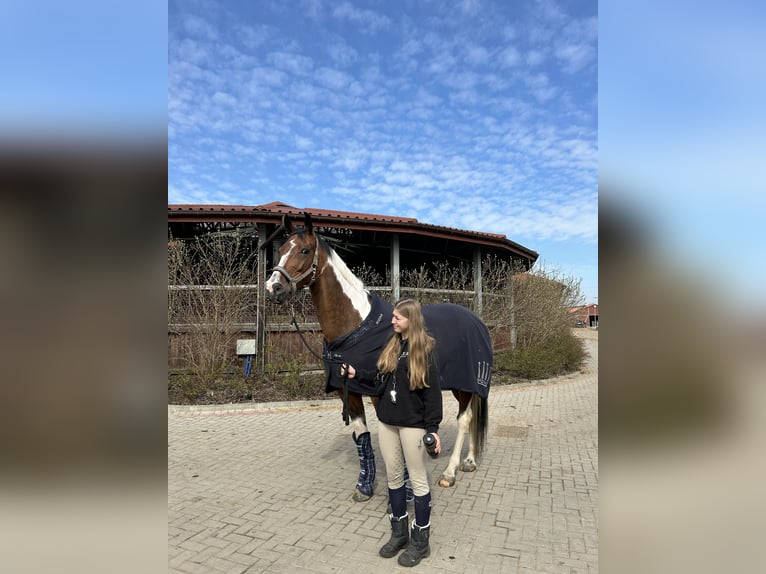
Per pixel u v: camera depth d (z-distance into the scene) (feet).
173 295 26.17
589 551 9.18
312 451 16.21
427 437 8.21
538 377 34.71
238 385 25.39
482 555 9.02
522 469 14.24
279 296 10.65
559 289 43.45
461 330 12.26
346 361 10.87
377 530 10.11
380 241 38.01
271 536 9.85
